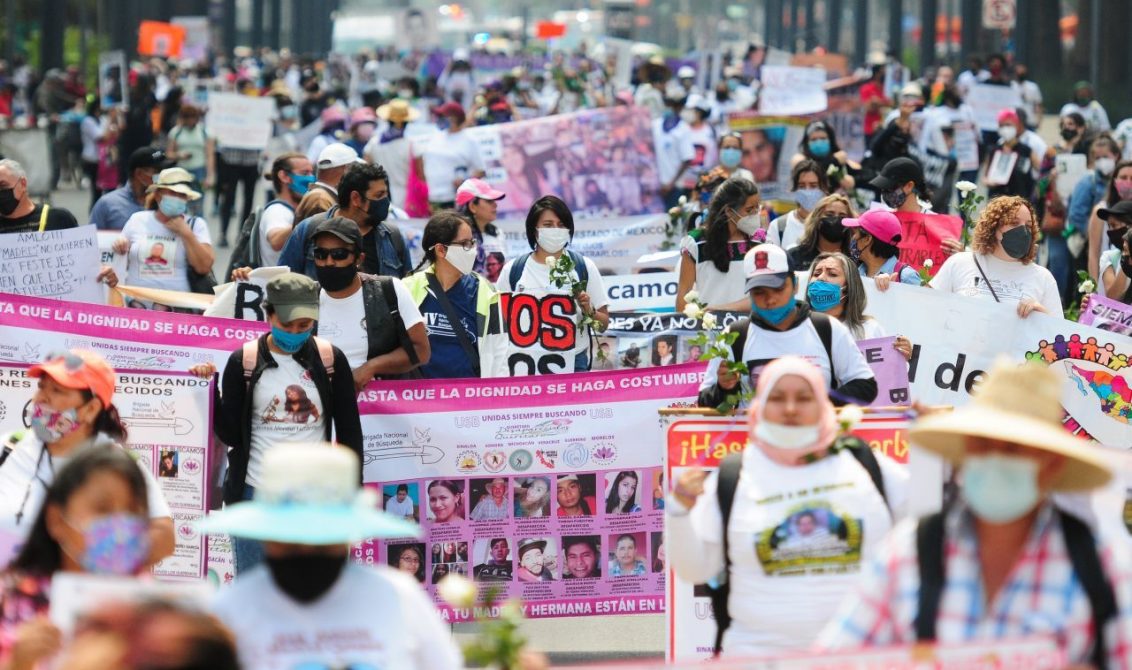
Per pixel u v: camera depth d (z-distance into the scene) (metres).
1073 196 42.72
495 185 50.59
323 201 29.25
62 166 94.81
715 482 14.27
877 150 51.19
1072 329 23.34
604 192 51.09
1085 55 148.12
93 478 13.04
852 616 11.08
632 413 20.98
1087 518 10.95
